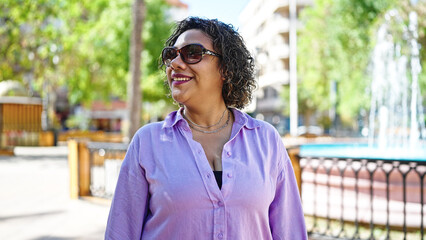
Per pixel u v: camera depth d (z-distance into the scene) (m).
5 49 17.23
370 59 18.42
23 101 19.28
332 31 19.55
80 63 20.39
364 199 5.04
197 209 1.37
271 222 1.62
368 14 17.95
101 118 40.28
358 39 18.17
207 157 1.50
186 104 1.56
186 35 1.54
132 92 9.84
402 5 15.14
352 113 24.20
